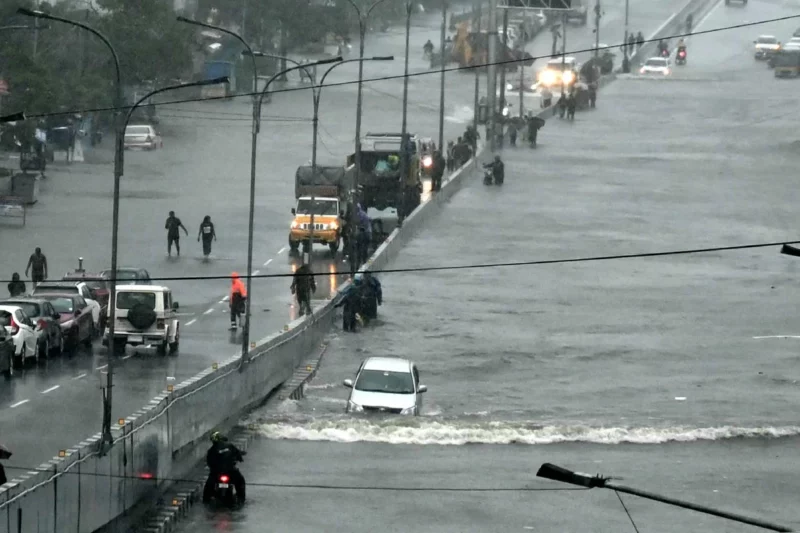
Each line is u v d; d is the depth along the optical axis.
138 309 114.50
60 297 119.12
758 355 142.38
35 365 109.56
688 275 177.88
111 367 70.38
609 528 81.69
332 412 108.25
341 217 170.00
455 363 134.88
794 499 90.06
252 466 91.81
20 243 164.12
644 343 145.62
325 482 88.69
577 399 122.38
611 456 101.44
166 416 78.94
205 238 162.12
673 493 90.50
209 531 75.56
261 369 108.44
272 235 179.75
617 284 171.62
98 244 166.12
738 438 108.69
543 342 144.12
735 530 82.06
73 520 62.84
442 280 168.75
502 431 104.69
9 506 55.53
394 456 97.88
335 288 155.25
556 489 89.81
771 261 186.75
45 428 85.75
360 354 136.12
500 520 82.25
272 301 145.00
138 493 73.19
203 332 127.94
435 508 83.94
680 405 120.56
